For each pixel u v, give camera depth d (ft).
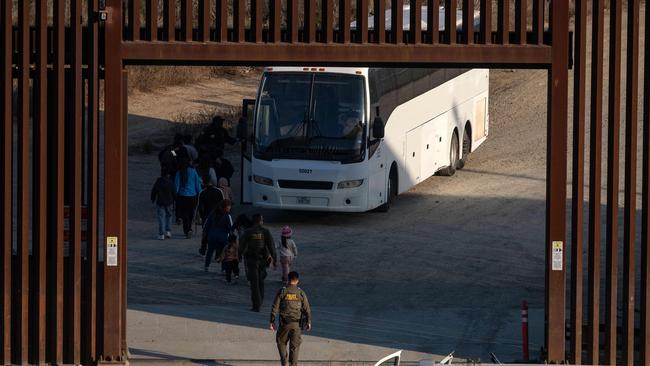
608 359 163.32
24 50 160.35
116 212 161.48
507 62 160.66
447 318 203.21
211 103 461.37
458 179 347.77
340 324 198.49
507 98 441.68
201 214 253.03
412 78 317.63
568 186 321.11
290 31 160.56
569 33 161.68
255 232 205.16
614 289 162.61
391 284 229.66
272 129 286.87
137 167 363.35
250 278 205.16
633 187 162.09
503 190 328.49
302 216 303.68
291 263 227.20
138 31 160.86
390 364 159.12
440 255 256.32
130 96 466.29
